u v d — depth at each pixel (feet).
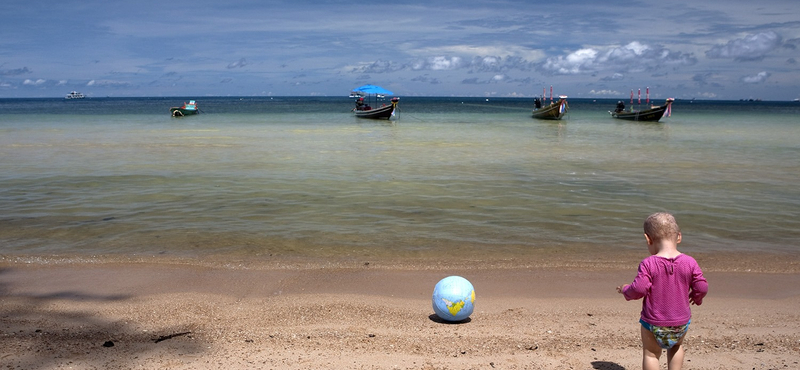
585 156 74.28
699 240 31.09
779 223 35.09
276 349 16.38
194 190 46.09
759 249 29.30
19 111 252.62
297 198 42.70
